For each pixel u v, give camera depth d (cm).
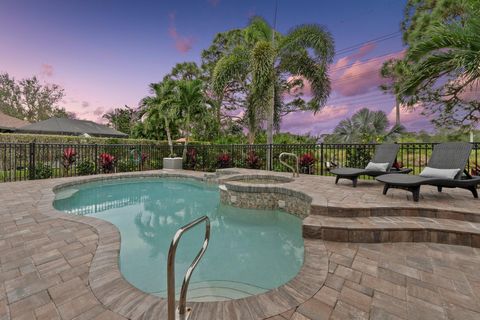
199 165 1064
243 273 239
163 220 421
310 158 775
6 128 1552
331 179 597
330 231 272
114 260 211
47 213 354
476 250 243
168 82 1144
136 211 480
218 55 1783
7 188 551
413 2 1152
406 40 1198
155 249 297
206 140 1609
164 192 667
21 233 277
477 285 180
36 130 1558
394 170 500
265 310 150
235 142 1373
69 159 816
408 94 599
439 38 472
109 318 141
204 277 230
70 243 249
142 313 146
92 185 725
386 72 1306
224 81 925
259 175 649
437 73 528
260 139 1288
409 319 144
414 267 208
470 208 309
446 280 187
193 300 192
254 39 1005
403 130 1226
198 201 565
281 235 350
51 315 144
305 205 409
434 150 432
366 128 1440
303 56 878
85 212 470
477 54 431
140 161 1031
